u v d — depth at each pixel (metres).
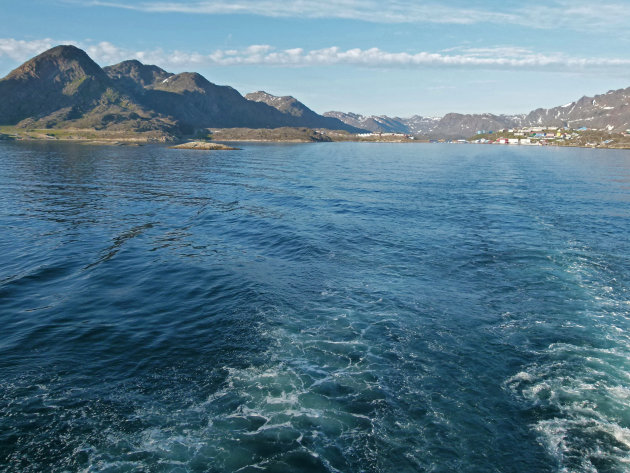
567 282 26.42
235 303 22.73
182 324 20.30
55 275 27.09
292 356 17.33
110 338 18.84
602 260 31.03
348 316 21.17
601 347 18.39
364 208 51.09
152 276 27.00
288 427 13.18
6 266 28.75
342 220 43.84
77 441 12.47
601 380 15.87
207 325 20.17
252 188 68.56
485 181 84.88
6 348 17.81
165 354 17.48
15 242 34.53
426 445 12.53
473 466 11.77
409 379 15.84
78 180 75.12
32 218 43.62
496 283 26.17
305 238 36.03
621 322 20.94
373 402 14.45
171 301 23.08
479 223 43.62
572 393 15.03
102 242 34.91
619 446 12.46
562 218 46.66
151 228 40.00
